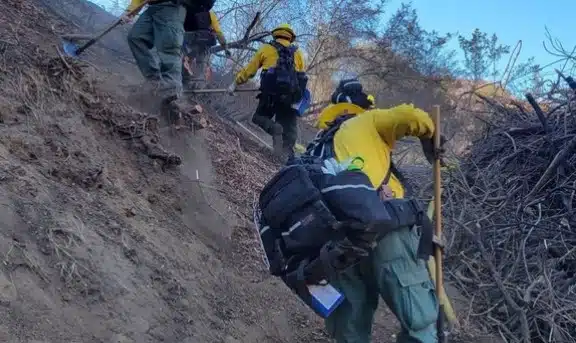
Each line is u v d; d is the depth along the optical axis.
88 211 3.81
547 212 5.86
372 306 3.60
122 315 3.34
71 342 2.98
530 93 7.12
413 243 3.37
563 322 4.73
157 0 6.01
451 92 13.90
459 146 8.75
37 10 6.21
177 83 5.94
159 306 3.60
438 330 3.42
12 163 3.68
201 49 7.86
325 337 4.32
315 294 3.28
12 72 4.34
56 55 5.09
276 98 7.44
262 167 6.84
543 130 6.60
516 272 5.20
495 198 5.89
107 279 3.44
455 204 5.98
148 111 5.70
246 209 5.63
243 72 7.44
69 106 4.59
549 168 5.89
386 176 3.46
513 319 4.82
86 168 4.12
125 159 4.74
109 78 5.86
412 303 3.27
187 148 5.71
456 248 5.54
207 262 4.36
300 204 3.21
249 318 4.13
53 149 4.08
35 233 3.35
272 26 11.88
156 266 3.85
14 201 3.43
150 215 4.33
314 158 3.52
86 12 7.80
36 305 3.01
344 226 3.15
